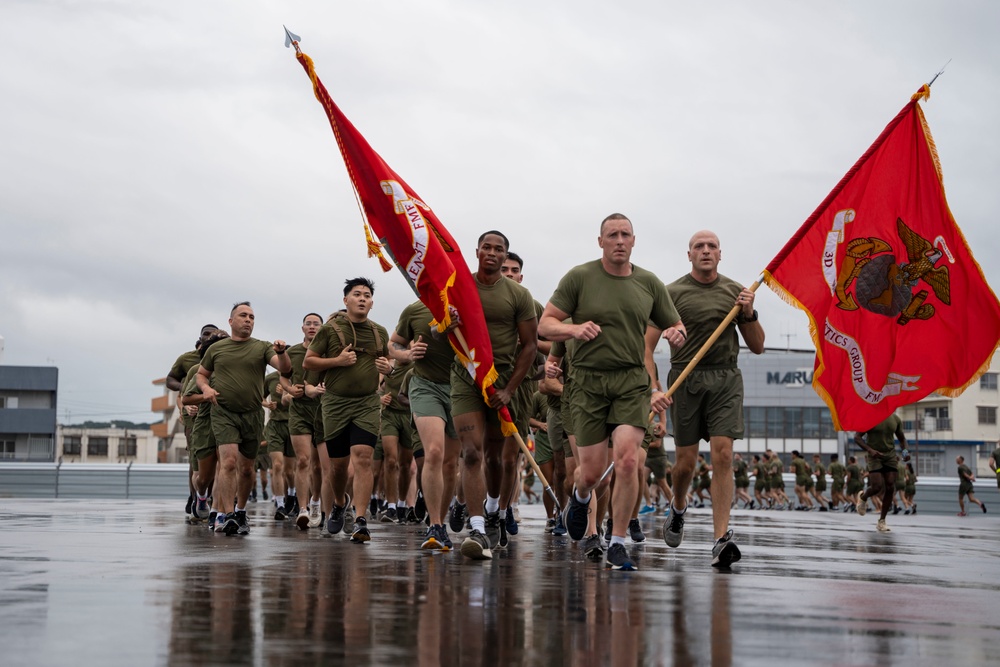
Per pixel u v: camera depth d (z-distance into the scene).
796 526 15.91
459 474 11.66
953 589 6.24
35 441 67.69
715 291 8.38
